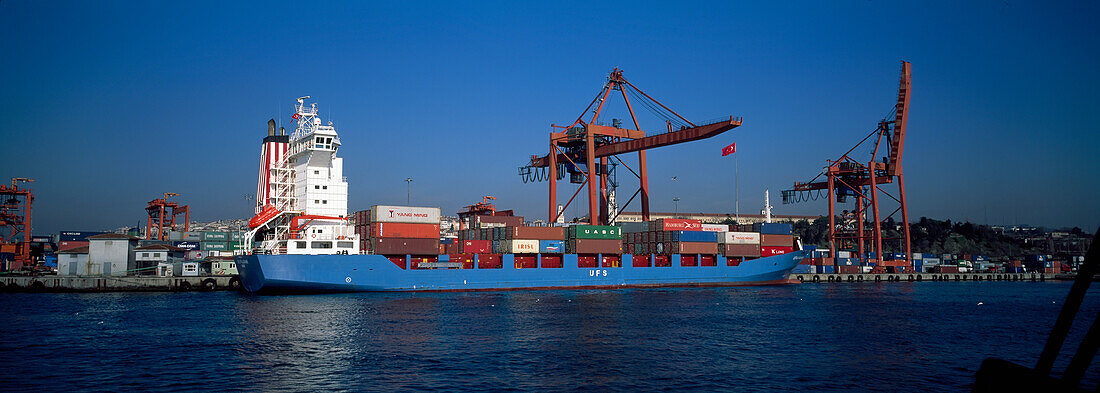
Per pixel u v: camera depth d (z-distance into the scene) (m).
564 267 77.06
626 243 88.44
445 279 70.75
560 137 91.94
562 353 35.94
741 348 37.97
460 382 29.31
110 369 31.33
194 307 55.88
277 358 34.16
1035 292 92.25
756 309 58.56
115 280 73.69
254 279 65.62
